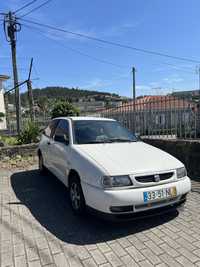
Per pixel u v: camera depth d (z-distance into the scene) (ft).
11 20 47.57
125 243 11.43
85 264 9.96
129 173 12.17
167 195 12.67
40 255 10.57
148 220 13.65
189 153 21.61
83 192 12.96
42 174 23.29
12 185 20.29
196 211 14.70
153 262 10.07
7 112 66.44
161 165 13.19
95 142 16.22
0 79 84.53
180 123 23.35
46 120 52.31
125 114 29.60
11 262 10.14
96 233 12.34
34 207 15.66
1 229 12.83
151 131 26.18
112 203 11.73
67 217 14.17
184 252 10.72
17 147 30.04
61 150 16.52
